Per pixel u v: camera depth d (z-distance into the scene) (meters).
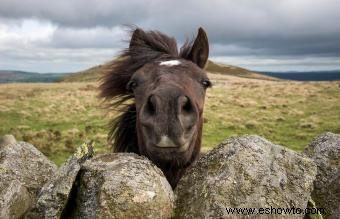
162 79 0.92
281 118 7.03
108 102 1.24
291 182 0.80
